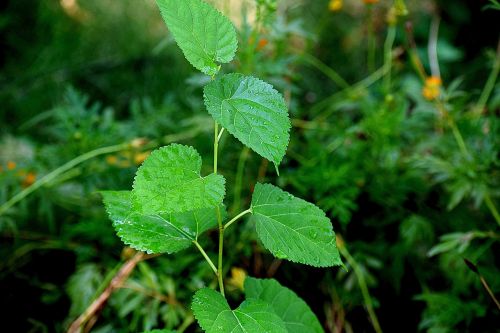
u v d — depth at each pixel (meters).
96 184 1.22
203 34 0.64
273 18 1.09
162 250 0.69
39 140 1.79
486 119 1.21
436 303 1.00
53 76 2.15
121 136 1.28
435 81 1.19
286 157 1.26
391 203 1.17
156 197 0.61
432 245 1.16
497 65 1.32
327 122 1.45
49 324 1.11
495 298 0.93
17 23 2.38
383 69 1.41
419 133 1.27
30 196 1.22
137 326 1.04
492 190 1.08
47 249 1.26
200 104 1.37
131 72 2.24
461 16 2.33
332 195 1.10
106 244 1.19
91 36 2.47
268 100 0.63
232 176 1.23
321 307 1.13
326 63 2.29
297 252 0.67
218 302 0.66
